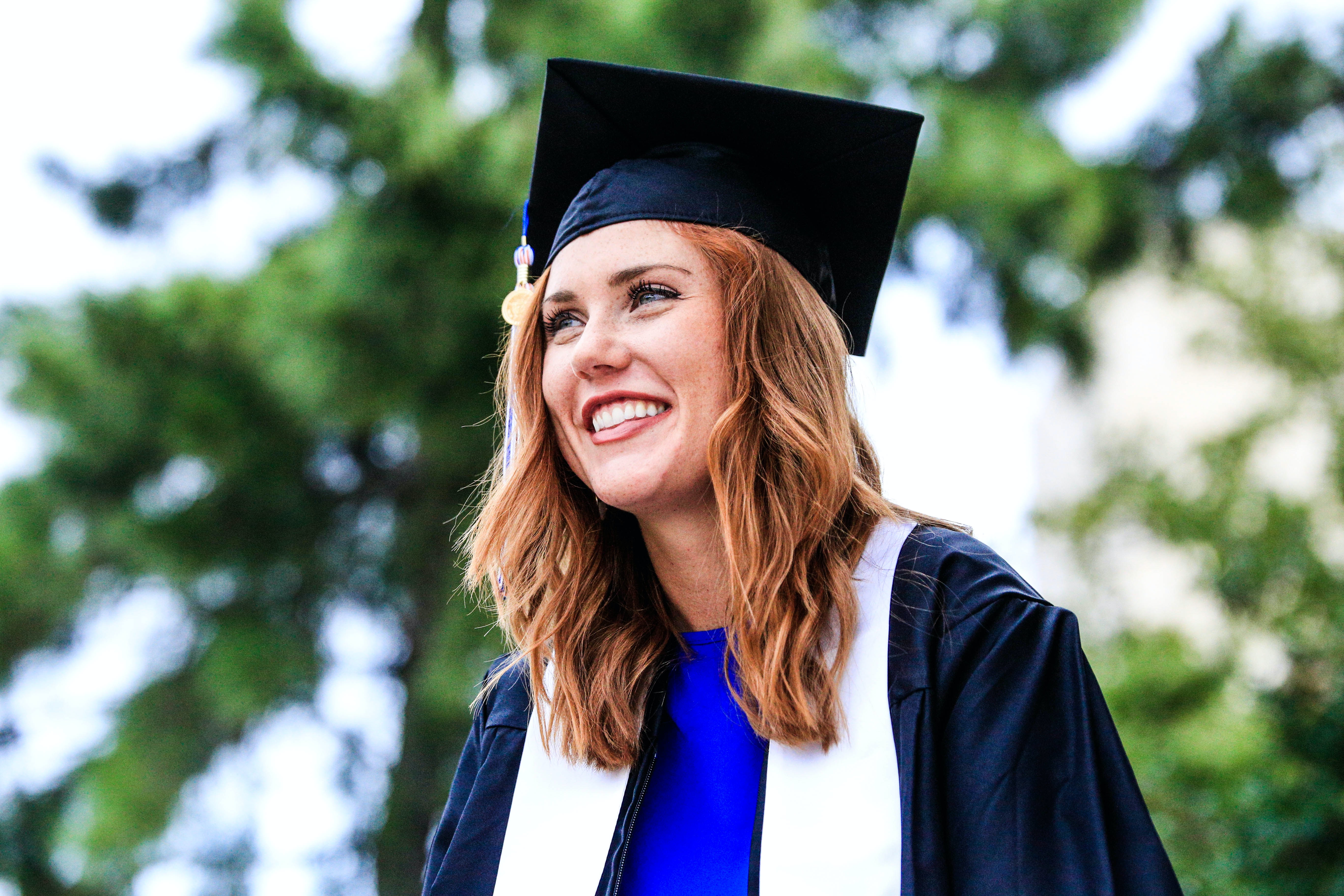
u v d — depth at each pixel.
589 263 1.74
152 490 8.50
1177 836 7.17
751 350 1.68
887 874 1.42
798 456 1.66
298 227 8.16
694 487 1.69
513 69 7.59
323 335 7.16
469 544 2.00
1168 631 10.04
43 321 8.11
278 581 8.73
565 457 1.85
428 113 7.14
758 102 1.90
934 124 8.52
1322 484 9.48
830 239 2.07
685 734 1.68
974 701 1.47
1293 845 5.99
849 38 8.81
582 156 2.04
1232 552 9.59
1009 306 9.09
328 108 7.46
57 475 8.36
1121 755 1.44
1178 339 12.88
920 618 1.54
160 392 8.00
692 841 1.60
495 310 7.14
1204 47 10.24
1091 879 1.35
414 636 8.62
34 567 8.45
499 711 1.85
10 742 8.59
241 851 8.24
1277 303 10.62
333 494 8.70
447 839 1.85
